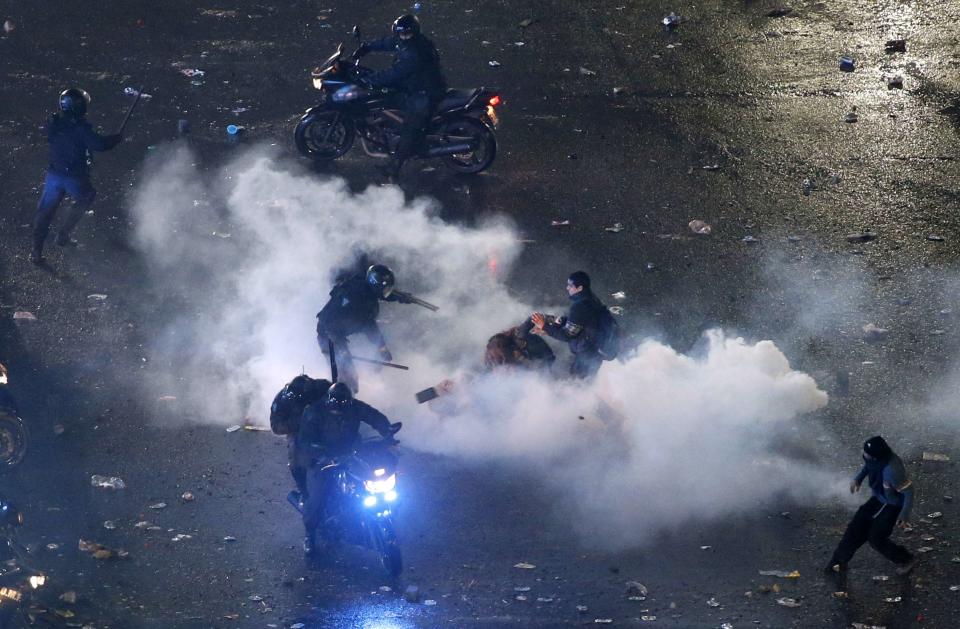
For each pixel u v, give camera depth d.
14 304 46.47
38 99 65.19
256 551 33.00
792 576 31.83
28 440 36.06
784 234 52.62
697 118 64.38
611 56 72.19
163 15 77.44
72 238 51.84
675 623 29.61
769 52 72.69
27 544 32.81
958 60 71.12
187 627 29.36
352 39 74.06
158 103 65.25
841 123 63.50
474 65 70.44
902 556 31.42
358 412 31.80
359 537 31.98
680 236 52.50
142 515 34.56
